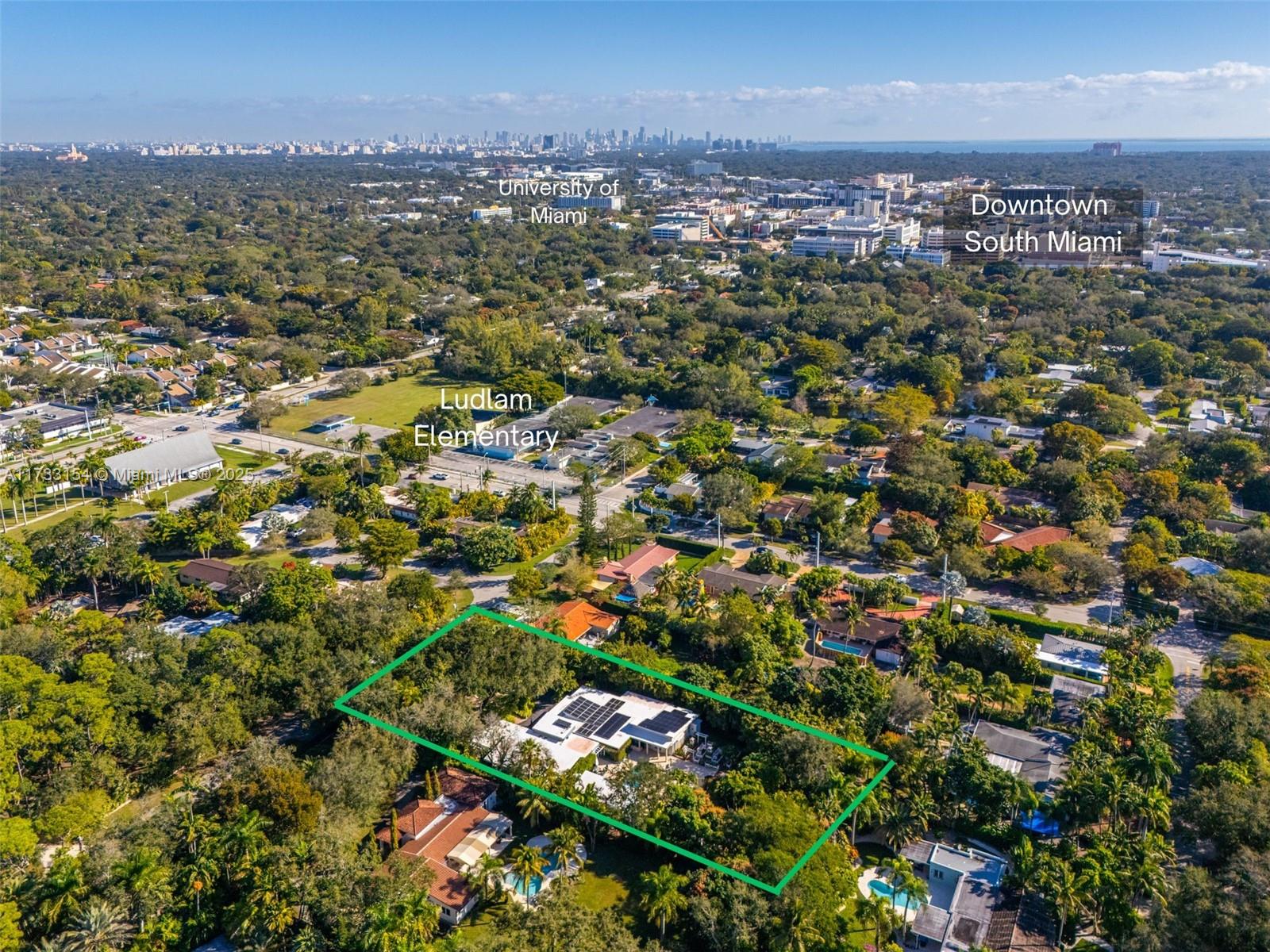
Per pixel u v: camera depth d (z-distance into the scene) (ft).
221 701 449.89
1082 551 626.64
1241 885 338.75
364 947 325.42
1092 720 451.53
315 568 613.93
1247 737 430.20
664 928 356.59
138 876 341.00
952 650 540.93
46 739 409.69
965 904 364.79
